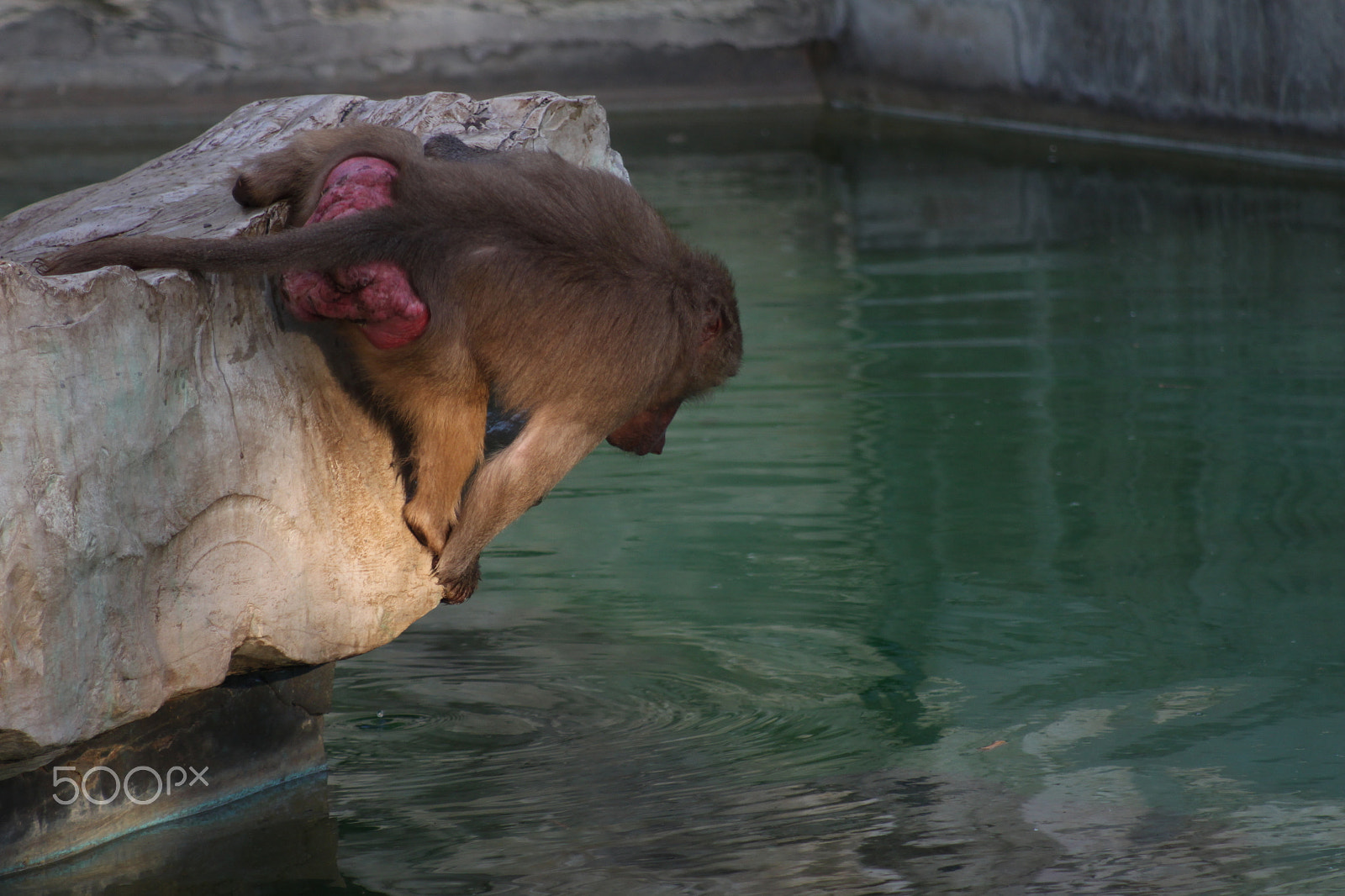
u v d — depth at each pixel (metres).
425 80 35.06
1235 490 13.62
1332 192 26.56
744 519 13.63
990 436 15.33
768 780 8.71
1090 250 23.22
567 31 36.06
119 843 7.84
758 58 37.91
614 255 7.09
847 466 14.73
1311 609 11.13
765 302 20.47
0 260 6.06
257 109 9.22
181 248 6.55
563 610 11.76
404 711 9.93
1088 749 9.03
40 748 6.50
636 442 7.79
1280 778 8.52
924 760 8.94
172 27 33.69
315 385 7.58
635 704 9.99
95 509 6.51
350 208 6.84
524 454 6.97
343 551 7.79
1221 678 10.02
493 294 6.84
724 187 28.50
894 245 23.78
